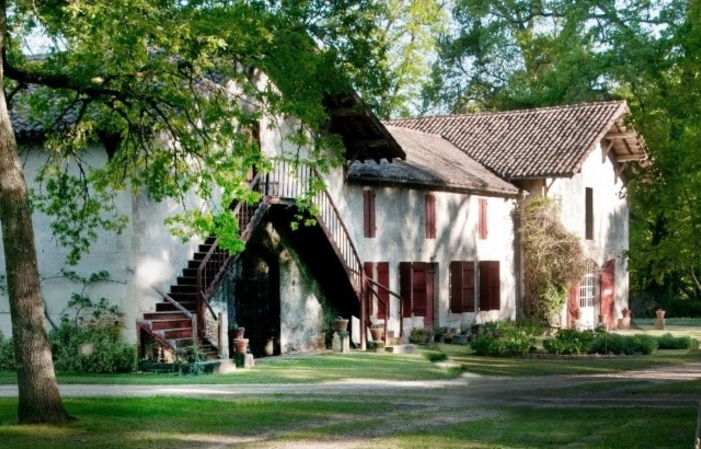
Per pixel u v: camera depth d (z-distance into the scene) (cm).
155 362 2344
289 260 2917
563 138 4066
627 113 2050
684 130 1939
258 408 1666
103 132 2345
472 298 3756
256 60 1814
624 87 4703
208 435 1405
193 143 1873
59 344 2392
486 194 3834
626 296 4600
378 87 1905
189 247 2561
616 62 4638
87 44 1708
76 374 2294
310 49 1838
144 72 1795
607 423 1520
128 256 2395
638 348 3178
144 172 1947
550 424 1522
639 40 4534
